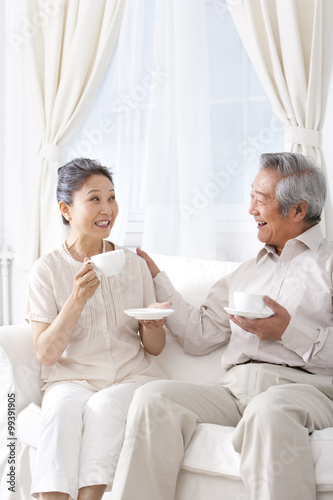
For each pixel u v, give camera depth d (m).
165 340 2.04
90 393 1.84
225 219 2.81
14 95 3.25
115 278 1.97
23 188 3.24
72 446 1.63
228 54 2.77
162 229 2.88
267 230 1.94
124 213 3.00
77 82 3.03
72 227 2.03
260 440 1.43
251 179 2.76
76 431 1.67
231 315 1.75
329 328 1.73
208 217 2.80
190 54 2.79
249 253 2.77
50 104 3.08
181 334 2.02
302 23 2.55
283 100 2.57
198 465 1.55
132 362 1.95
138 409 1.57
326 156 2.54
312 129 2.54
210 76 2.81
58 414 1.67
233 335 1.92
